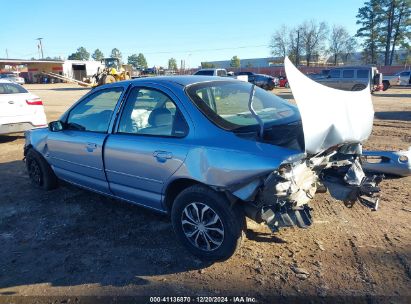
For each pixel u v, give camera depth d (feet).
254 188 10.13
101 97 14.82
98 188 14.93
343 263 11.23
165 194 12.18
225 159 10.43
